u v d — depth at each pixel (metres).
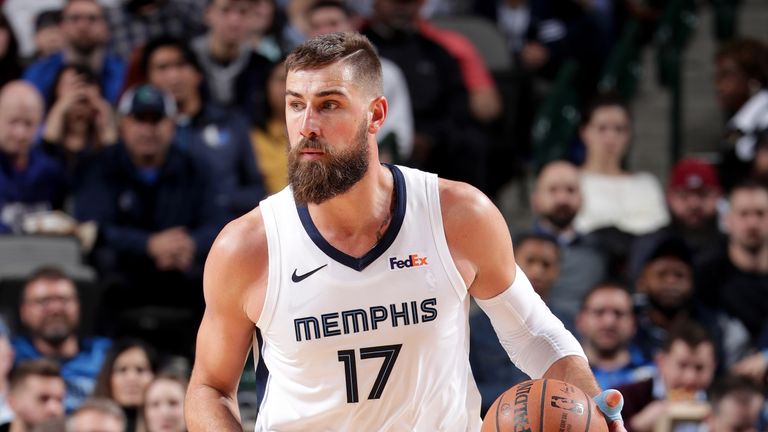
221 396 11.47
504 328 11.78
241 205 26.69
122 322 24.25
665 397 22.98
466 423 11.61
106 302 24.38
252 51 29.73
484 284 11.42
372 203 10.89
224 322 11.22
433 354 11.10
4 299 23.45
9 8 33.78
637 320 25.09
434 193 11.12
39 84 29.36
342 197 10.75
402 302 10.95
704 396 22.97
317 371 11.06
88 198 25.95
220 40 29.20
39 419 20.62
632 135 39.22
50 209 27.08
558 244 26.23
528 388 10.85
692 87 42.41
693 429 22.08
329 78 10.43
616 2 41.88
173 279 25.52
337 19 30.58
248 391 20.67
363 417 11.19
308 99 10.45
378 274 10.91
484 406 21.88
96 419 19.77
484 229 11.14
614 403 10.76
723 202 31.62
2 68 29.44
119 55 32.09
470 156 30.50
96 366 22.84
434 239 11.05
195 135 26.84
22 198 26.62
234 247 11.00
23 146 26.59
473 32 35.34
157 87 27.59
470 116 31.08
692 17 42.41
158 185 26.11
